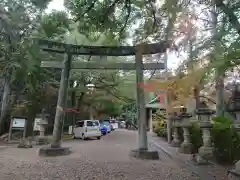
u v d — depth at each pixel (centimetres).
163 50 699
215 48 273
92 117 3434
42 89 2033
